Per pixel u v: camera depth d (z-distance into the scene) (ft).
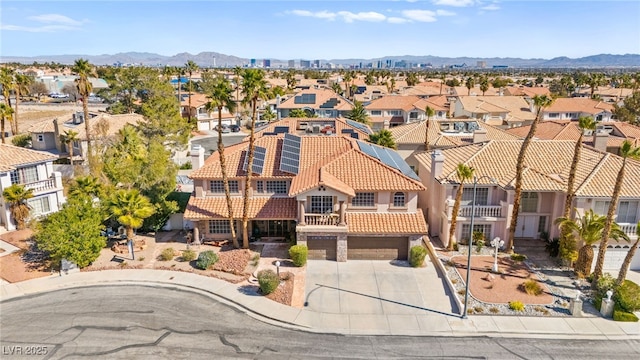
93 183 127.95
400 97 294.87
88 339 77.51
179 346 76.18
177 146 196.44
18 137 216.54
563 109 288.30
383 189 110.32
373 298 93.61
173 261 109.40
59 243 99.35
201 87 403.95
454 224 114.01
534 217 121.60
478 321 85.51
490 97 298.97
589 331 82.79
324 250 111.34
